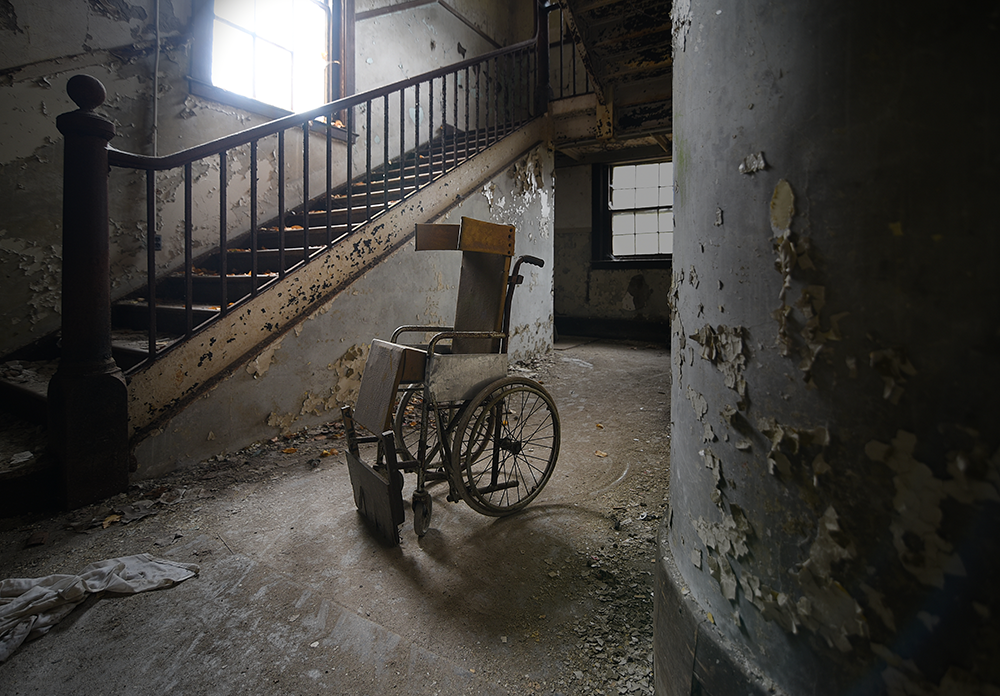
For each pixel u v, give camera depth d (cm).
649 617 167
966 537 68
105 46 388
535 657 151
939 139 71
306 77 554
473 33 798
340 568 195
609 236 865
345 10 581
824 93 83
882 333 77
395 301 415
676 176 130
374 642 157
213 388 299
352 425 236
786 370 90
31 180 358
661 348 736
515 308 584
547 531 223
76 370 243
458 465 213
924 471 72
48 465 242
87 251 245
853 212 80
